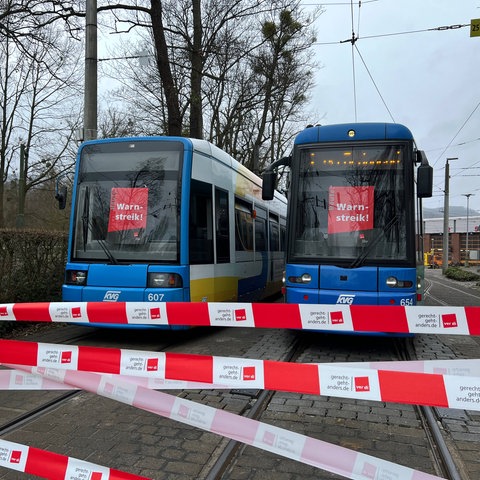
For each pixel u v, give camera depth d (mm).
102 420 4109
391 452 3574
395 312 2783
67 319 3215
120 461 3357
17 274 7836
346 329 2832
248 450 3553
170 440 3707
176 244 6770
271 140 24500
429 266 57406
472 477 3174
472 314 2711
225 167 8461
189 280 6801
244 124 23109
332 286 6453
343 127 6875
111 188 7148
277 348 6840
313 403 4613
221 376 2553
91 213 7152
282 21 17203
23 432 3842
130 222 6973
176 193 6910
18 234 7789
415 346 7152
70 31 12719
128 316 3100
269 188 7215
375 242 6484
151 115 19688
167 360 2662
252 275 9875
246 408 4445
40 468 2699
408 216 6480
